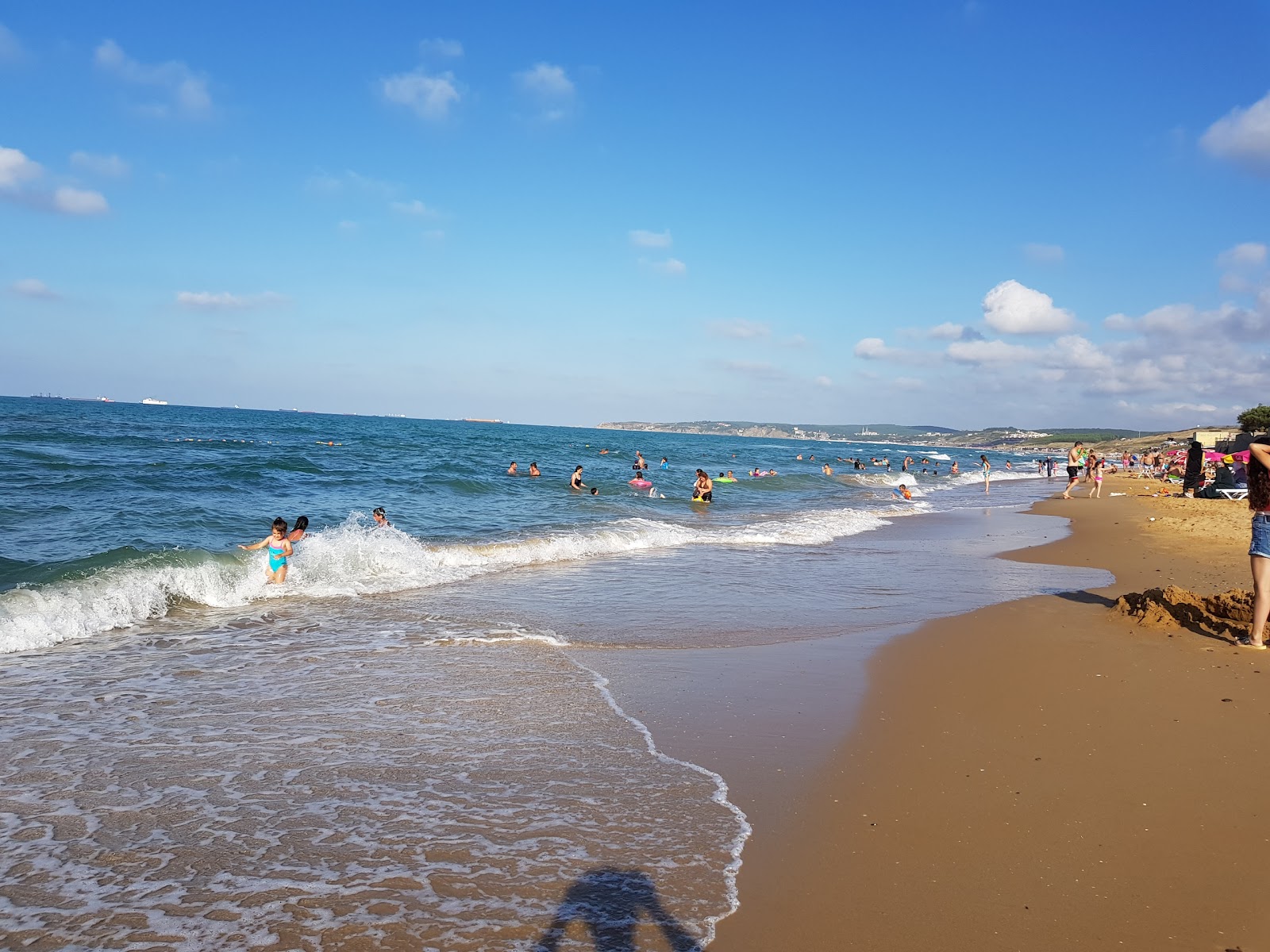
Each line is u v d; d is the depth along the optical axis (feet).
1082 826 14.26
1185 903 11.84
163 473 84.38
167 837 13.58
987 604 35.60
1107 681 22.27
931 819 14.62
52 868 12.45
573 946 10.74
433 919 11.30
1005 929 11.22
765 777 16.48
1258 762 16.83
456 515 66.85
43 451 107.76
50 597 29.60
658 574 43.39
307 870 12.60
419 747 18.01
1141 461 216.54
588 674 24.12
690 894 12.09
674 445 369.50
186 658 25.29
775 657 26.17
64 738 18.04
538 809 14.93
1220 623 27.73
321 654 25.96
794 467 198.80
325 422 407.23
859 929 11.24
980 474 212.64
